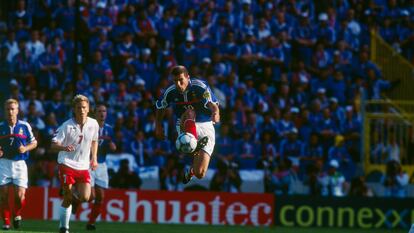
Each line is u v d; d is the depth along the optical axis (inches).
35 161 2610.7
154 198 2362.2
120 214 2347.4
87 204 2313.0
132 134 2768.2
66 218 1606.8
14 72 2987.2
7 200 1824.6
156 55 3122.5
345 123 2970.0
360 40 3449.8
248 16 3262.8
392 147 2947.8
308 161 2770.7
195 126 1499.8
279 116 2906.0
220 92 2901.1
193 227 2245.3
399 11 3580.2
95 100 2822.3
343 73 3255.4
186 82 1507.1
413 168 2962.6
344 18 3484.3
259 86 3090.6
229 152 2790.4
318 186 2667.3
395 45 3469.5
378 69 3277.6
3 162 1817.2
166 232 2039.9
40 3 3208.7
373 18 3526.1
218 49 3179.1
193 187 2664.9
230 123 2849.4
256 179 2719.0
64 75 2999.5
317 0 3508.9
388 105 3122.5
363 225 2443.4
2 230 1791.3
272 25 3309.5
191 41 3127.5
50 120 2743.6
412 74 3297.2
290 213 2420.0
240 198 2400.3
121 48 3073.3
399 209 2456.9
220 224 2388.0
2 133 1802.4
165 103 1544.0
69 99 2832.2
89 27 3122.5
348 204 2442.2
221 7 3297.2
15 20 3181.6
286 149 2812.5
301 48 3287.4
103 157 1966.0
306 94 3115.2
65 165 1601.9
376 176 2861.7
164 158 2743.6
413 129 2979.8
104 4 3169.3
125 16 3198.8
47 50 3026.6
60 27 3144.7
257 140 2842.0
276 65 3181.6
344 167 2832.2
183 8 3314.5
